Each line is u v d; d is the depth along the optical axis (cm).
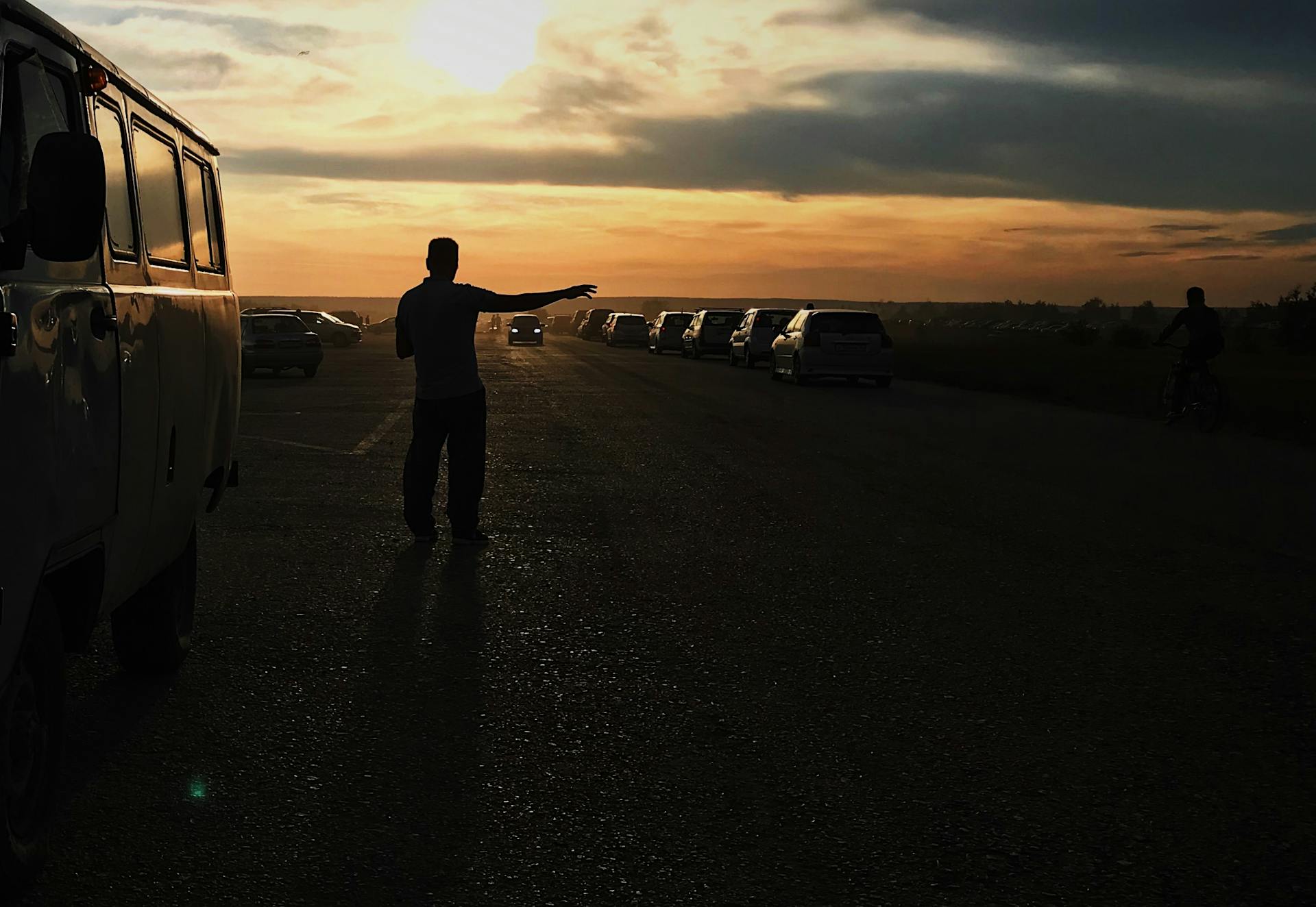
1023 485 1245
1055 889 356
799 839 390
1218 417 1866
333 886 352
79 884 350
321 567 811
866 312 2962
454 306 873
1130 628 670
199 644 617
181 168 547
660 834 393
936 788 436
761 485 1229
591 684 557
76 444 360
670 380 3186
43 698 361
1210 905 347
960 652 618
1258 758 470
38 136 360
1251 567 844
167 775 438
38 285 340
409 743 476
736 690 551
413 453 898
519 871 364
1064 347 9325
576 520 1012
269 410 2130
